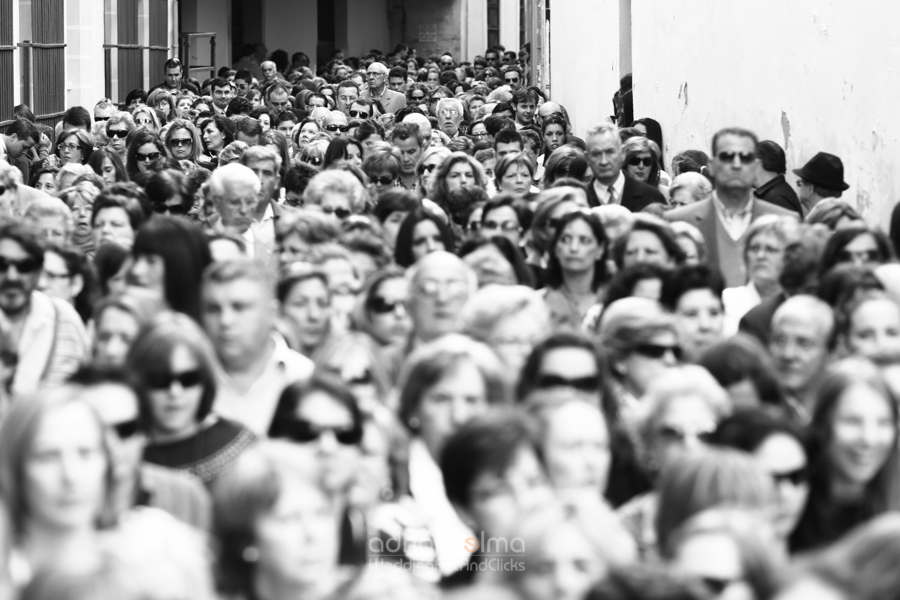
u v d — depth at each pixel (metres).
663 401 7.63
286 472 6.27
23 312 10.86
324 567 6.18
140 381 8.04
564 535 5.51
